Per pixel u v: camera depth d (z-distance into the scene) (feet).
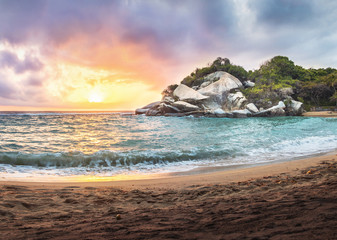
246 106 211.61
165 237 7.54
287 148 45.24
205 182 21.88
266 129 78.18
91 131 86.22
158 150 41.88
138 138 63.41
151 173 28.91
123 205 14.14
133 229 8.59
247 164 32.91
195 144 51.24
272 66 275.80
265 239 6.70
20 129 94.32
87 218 10.95
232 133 70.08
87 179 25.72
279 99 216.74
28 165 32.35
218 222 8.84
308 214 8.76
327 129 75.36
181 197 15.79
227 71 289.53
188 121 145.38
